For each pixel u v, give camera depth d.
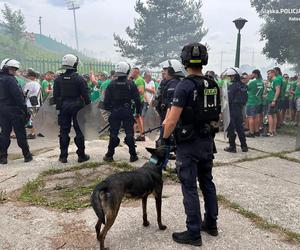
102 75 10.70
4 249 3.14
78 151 6.04
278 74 9.49
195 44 3.08
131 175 3.23
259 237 3.43
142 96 8.95
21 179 5.12
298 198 4.56
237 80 6.96
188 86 3.01
